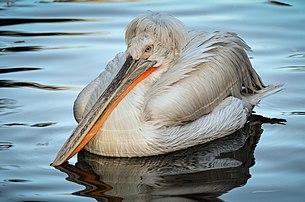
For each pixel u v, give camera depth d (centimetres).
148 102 1275
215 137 1323
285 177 1127
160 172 1175
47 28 1850
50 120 1344
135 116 1246
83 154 1256
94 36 1783
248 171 1159
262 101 1462
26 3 2072
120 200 1063
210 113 1341
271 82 1512
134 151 1244
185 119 1300
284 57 1645
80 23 1881
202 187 1105
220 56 1383
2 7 2031
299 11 1950
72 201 1054
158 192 1090
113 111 1238
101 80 1316
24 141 1259
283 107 1427
